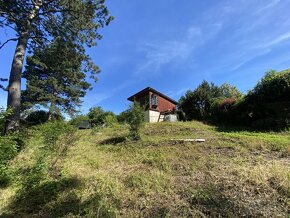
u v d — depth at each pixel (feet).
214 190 12.99
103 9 38.81
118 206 12.80
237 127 40.78
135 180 15.78
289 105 35.55
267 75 40.86
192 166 17.71
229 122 47.34
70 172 18.89
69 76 74.64
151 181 15.40
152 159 20.81
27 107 53.72
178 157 20.85
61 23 38.58
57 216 12.44
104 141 33.27
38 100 73.20
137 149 25.93
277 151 20.52
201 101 70.95
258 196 12.07
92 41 40.86
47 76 80.64
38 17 36.65
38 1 36.04
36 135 21.48
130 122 32.42
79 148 28.55
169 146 26.07
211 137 29.19
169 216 11.22
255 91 41.22
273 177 13.50
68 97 79.71
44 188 15.64
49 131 19.43
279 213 10.54
